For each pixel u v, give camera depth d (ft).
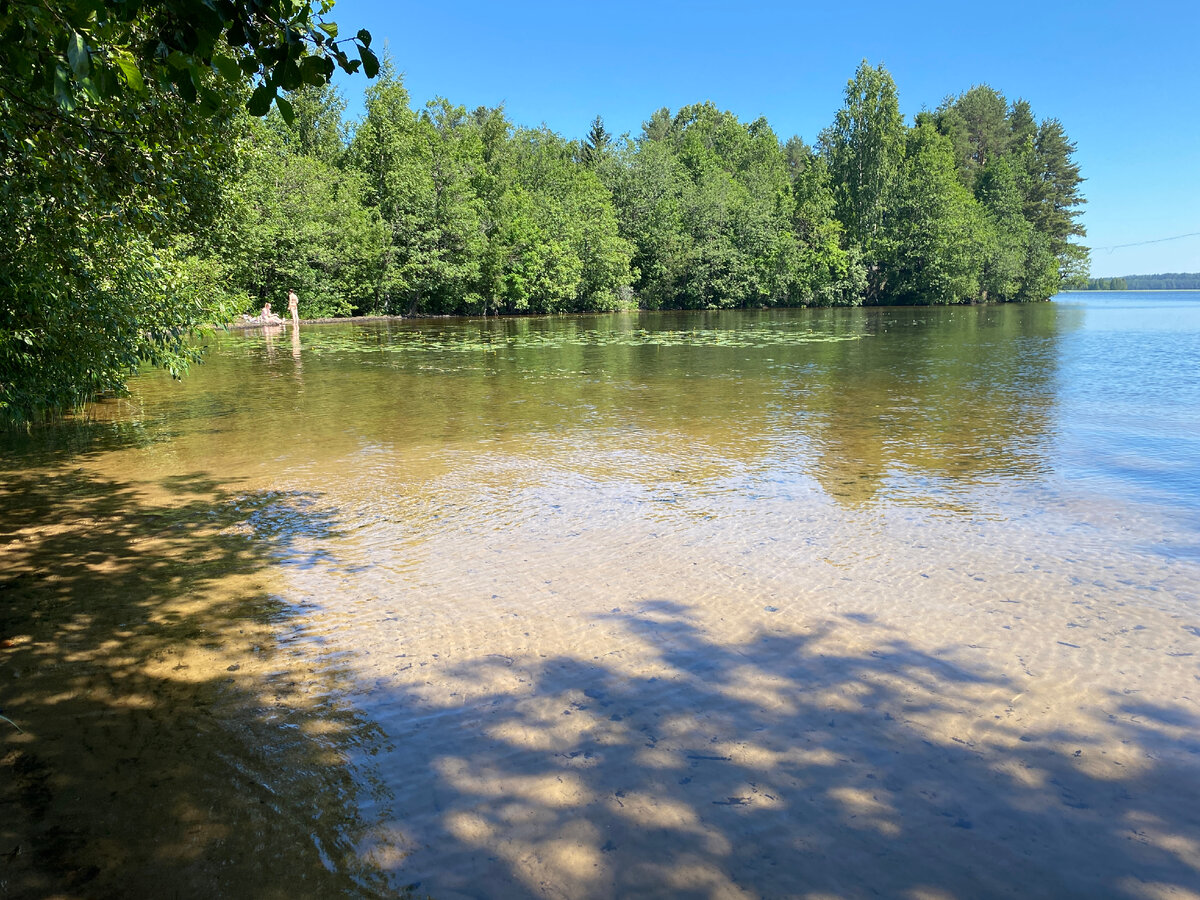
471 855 7.60
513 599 14.11
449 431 29.84
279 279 110.83
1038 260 208.54
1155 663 11.41
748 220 165.99
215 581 15.12
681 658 11.76
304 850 7.70
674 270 160.86
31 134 15.38
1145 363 51.88
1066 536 17.20
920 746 9.38
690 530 17.94
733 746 9.43
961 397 37.19
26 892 7.06
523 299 135.64
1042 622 12.86
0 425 30.45
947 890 7.08
